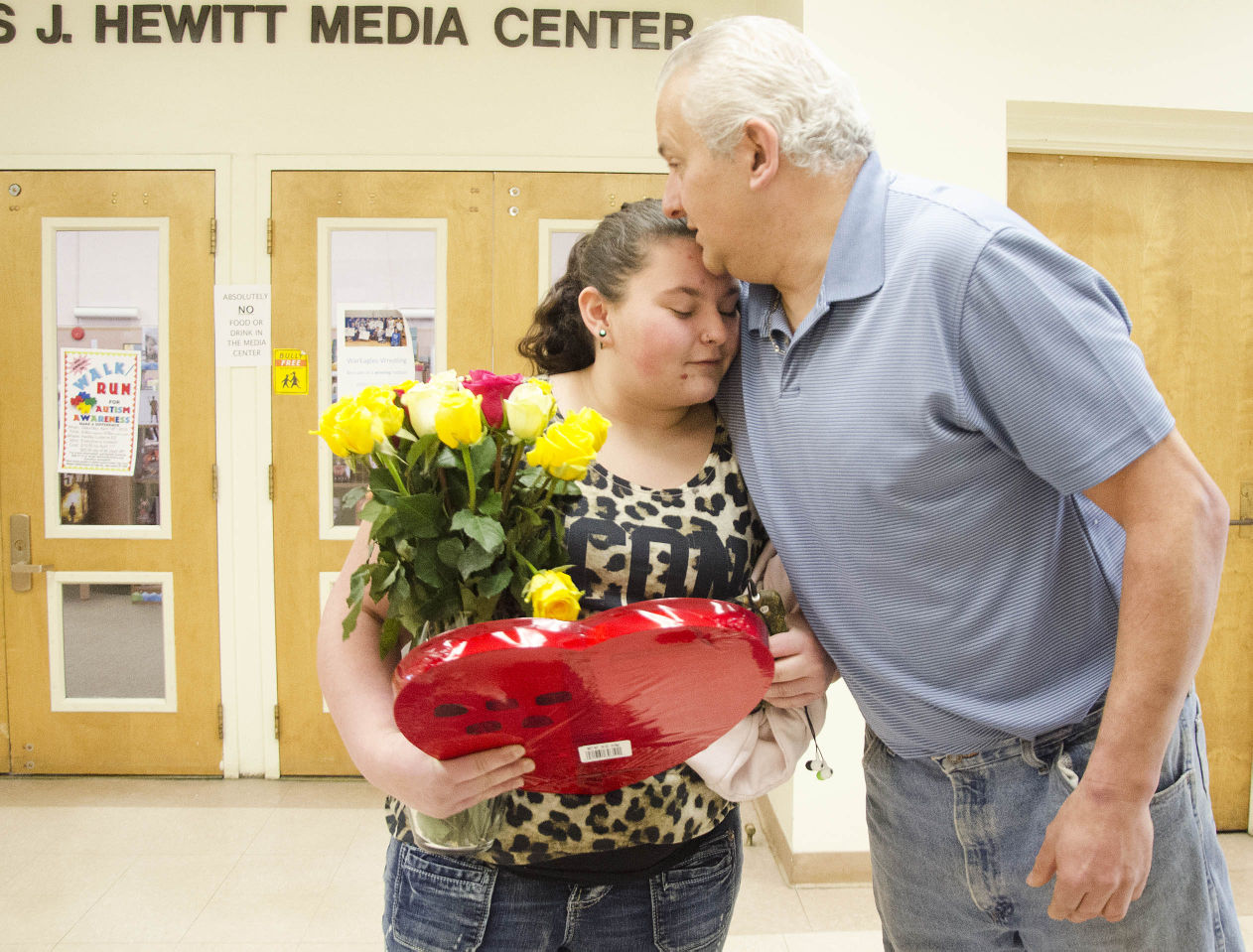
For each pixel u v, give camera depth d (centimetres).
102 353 311
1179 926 99
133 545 315
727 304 101
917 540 96
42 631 316
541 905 99
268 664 317
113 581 316
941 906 114
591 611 97
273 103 303
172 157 305
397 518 80
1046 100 243
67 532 314
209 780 318
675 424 109
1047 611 97
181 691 318
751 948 222
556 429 81
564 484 88
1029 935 106
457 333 310
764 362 106
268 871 257
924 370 91
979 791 105
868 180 96
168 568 315
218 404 312
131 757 320
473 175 306
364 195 306
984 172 241
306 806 299
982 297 87
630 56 303
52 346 310
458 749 81
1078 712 98
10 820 285
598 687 74
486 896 98
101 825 283
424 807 83
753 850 275
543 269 309
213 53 302
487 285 309
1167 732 85
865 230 95
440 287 309
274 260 308
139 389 313
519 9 300
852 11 236
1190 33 245
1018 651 98
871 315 94
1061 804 99
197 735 320
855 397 95
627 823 97
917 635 100
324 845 272
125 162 304
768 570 108
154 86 303
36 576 315
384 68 303
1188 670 85
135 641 319
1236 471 280
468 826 89
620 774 91
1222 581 284
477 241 308
